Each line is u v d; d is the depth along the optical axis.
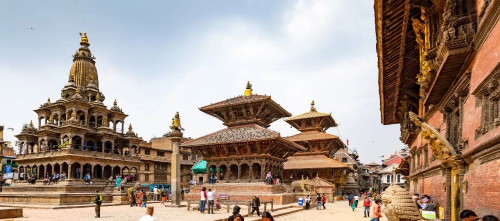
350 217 31.14
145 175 75.25
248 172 43.78
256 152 42.81
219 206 31.81
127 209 34.38
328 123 74.94
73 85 61.53
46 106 59.84
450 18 10.40
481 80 9.44
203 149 45.44
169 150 83.19
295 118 72.56
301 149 49.44
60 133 53.03
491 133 8.82
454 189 12.77
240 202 28.83
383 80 21.05
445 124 14.71
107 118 60.84
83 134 53.03
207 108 48.47
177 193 35.56
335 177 64.75
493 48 8.51
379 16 13.66
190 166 87.00
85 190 47.75
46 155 51.59
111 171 57.00
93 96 63.31
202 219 23.47
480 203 9.55
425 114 19.80
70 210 33.78
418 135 23.33
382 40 15.91
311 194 46.38
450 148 12.20
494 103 9.07
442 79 12.37
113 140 59.31
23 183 53.81
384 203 10.21
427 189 20.03
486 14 8.60
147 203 44.00
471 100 10.98
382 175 116.50
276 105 47.88
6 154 73.19
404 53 18.11
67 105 55.28
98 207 25.69
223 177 45.59
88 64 65.94
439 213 15.39
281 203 38.28
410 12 15.08
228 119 48.69
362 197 80.50
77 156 49.50
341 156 99.94
